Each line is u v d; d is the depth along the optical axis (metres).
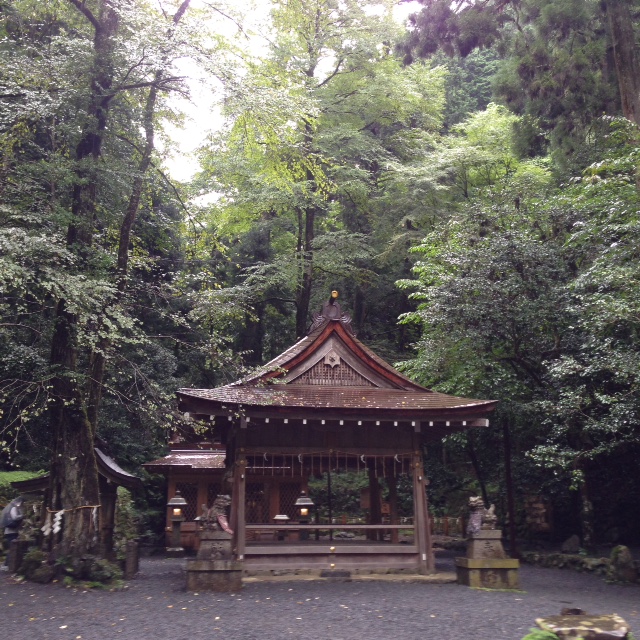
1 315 12.84
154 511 22.11
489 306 15.40
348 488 26.94
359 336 27.73
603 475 19.56
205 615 8.92
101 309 11.83
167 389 21.33
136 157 15.83
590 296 12.94
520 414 15.97
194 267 23.55
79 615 8.89
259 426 12.64
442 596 10.56
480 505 12.30
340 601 10.02
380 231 25.64
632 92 16.34
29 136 13.49
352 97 26.08
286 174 16.81
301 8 24.91
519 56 19.91
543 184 20.86
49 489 12.62
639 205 13.06
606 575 13.31
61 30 14.48
